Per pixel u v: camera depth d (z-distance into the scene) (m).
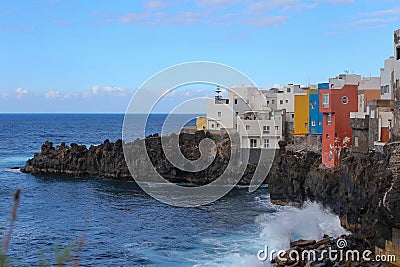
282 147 72.44
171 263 34.56
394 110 46.41
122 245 39.91
